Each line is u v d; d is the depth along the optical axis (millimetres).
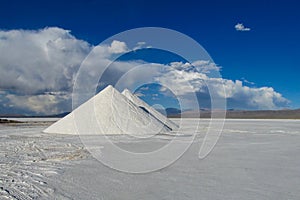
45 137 18031
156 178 7219
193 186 6418
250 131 25000
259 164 9242
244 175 7586
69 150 12180
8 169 8156
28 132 22391
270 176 7484
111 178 7152
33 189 6023
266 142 15953
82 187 6242
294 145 14578
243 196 5676
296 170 8273
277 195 5750
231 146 14047
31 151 11914
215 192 5941
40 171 7938
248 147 13688
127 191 5961
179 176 7434
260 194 5820
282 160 10039
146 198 5500
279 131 25219
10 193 5652
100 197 5504
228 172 7969
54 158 10156
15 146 13555
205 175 7594
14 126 32312
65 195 5617
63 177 7215
